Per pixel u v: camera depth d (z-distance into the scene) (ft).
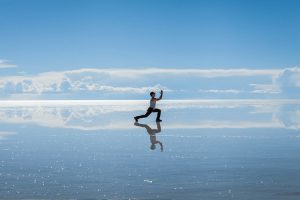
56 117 95.76
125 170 29.17
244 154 36.29
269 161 32.65
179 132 56.80
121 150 39.29
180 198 21.84
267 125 67.72
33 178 26.58
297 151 38.14
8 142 46.32
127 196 22.24
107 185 24.71
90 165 31.24
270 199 21.45
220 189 23.58
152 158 34.40
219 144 43.52
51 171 28.94
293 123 71.56
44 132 58.08
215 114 102.58
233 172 28.32
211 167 30.22
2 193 22.76
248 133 54.85
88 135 53.78
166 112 113.91
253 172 28.25
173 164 31.50
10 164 31.71
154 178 26.58
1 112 125.18
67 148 40.96
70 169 29.63
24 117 96.89
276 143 44.19
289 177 26.58
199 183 25.11
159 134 54.24
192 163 31.86
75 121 80.84
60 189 23.71
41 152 38.09
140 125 69.26
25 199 21.58
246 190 23.31
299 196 21.99
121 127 65.77
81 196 22.22
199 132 56.59
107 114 106.63
